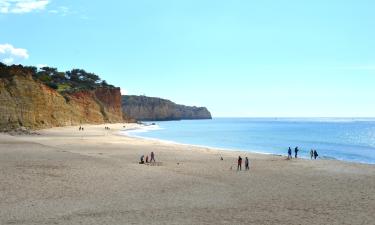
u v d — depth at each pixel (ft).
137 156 167.32
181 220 65.72
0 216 65.41
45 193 83.20
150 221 64.80
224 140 352.08
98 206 74.02
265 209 74.08
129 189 90.43
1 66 337.93
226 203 78.84
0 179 95.35
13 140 207.72
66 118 428.56
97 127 459.32
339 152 248.52
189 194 86.94
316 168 138.51
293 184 102.37
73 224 61.98
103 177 104.42
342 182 106.42
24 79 345.92
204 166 138.92
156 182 100.17
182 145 247.09
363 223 64.59
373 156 224.53
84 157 145.28
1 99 301.84
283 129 644.69
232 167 138.00
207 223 64.18
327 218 67.67
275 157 180.96
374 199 83.46
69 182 95.76
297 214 70.44
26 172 106.73
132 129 500.33
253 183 103.24
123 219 65.67
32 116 334.03
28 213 67.72
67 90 548.72
